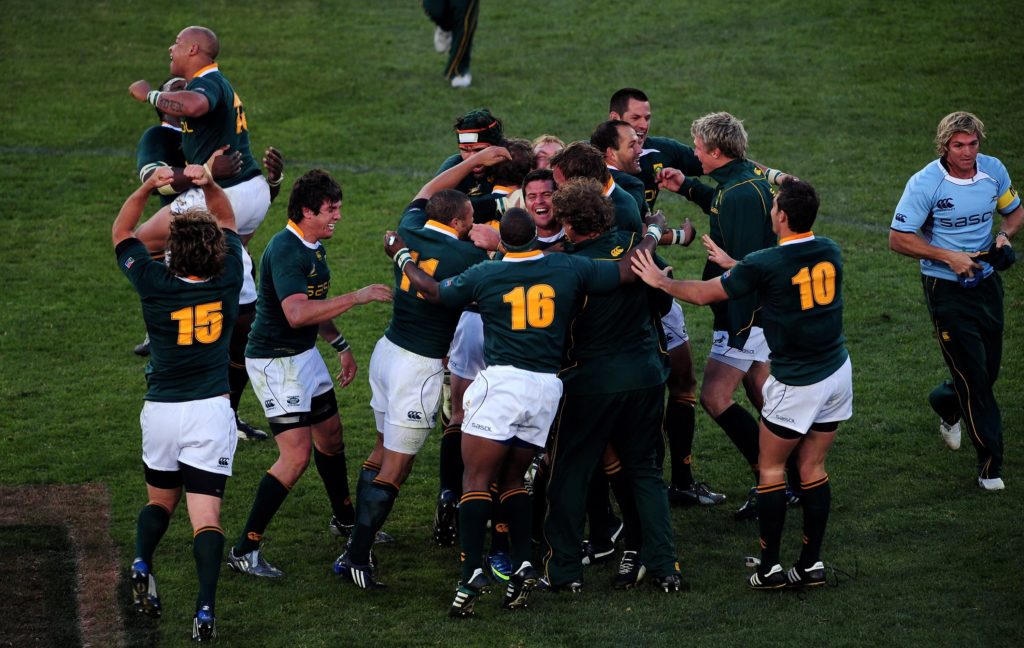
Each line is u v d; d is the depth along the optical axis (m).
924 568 22.78
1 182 47.94
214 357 21.58
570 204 21.94
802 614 21.23
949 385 27.56
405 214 24.03
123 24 66.62
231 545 24.97
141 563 20.41
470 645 20.52
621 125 25.34
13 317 37.41
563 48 63.22
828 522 25.09
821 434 22.14
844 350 22.16
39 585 22.97
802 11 65.44
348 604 22.33
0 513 25.89
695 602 21.98
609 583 23.22
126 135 53.16
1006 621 20.55
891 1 65.31
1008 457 27.80
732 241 25.30
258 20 67.75
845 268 40.38
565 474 22.75
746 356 25.86
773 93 55.84
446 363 26.05
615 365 22.42
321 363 24.42
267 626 21.47
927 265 26.81
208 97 28.70
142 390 32.78
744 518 25.95
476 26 62.28
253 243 43.50
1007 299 36.88
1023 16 61.84
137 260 21.22
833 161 48.91
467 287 21.72
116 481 27.55
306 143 52.22
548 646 20.39
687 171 29.28
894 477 27.17
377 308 38.81
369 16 68.75
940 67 56.88
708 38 63.22
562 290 21.47
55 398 32.12
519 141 26.19
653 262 22.06
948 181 26.20
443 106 56.06
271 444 30.22
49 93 57.28
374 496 22.72
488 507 21.56
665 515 22.86
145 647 20.83
